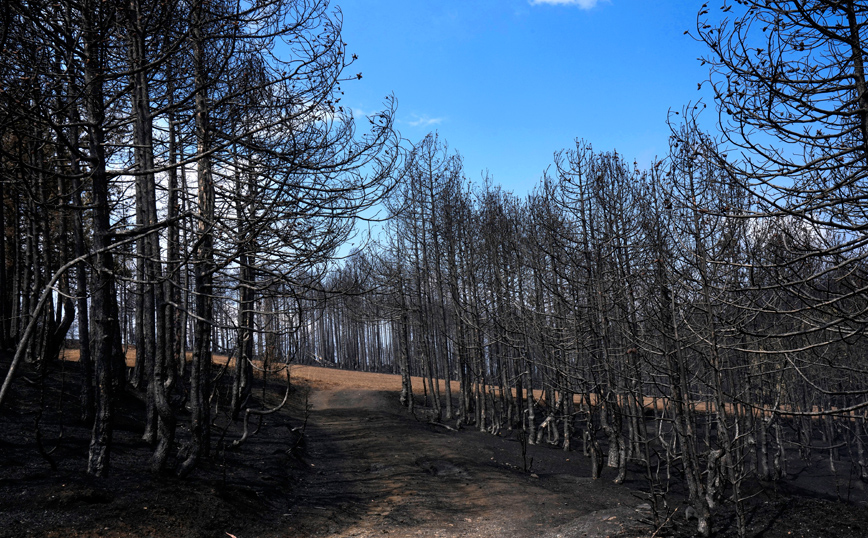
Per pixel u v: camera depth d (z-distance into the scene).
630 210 14.95
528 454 20.09
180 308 9.70
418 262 30.20
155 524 7.78
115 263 13.53
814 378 19.92
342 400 35.44
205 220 8.57
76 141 11.24
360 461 16.59
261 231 8.70
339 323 69.44
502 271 25.34
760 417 17.73
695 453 8.83
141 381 18.95
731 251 9.09
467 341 28.55
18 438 10.13
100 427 9.02
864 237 5.08
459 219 28.23
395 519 10.23
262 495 10.73
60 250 15.26
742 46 5.82
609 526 8.88
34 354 16.53
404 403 33.44
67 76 8.02
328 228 9.05
